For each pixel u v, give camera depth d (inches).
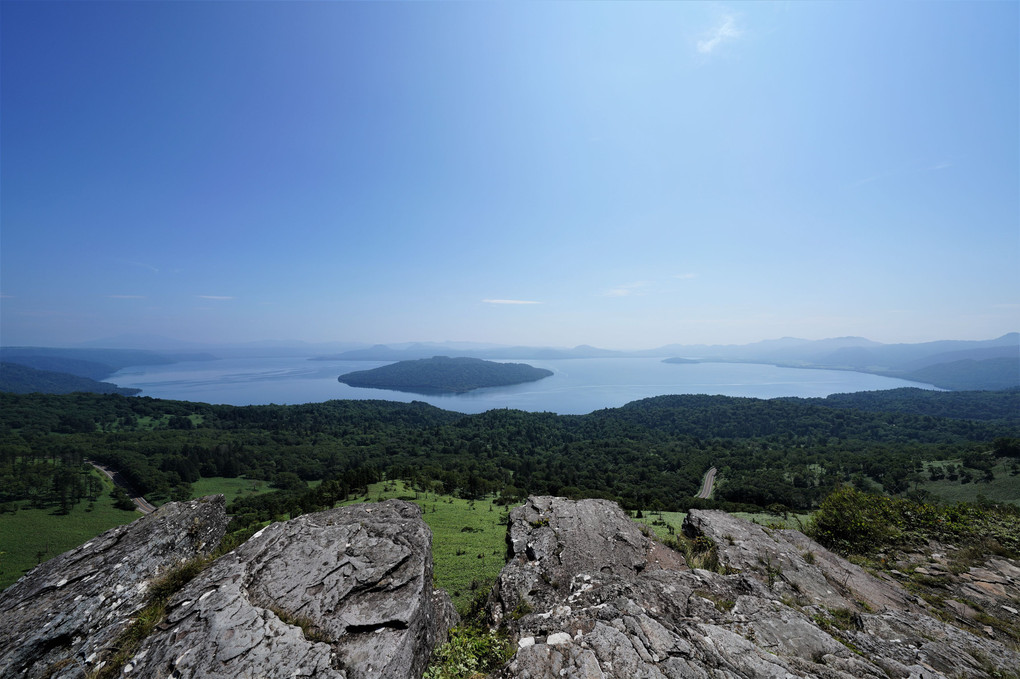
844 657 222.4
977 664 228.1
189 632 213.3
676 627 236.4
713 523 452.1
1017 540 418.6
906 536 459.5
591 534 418.3
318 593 243.4
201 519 329.7
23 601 237.0
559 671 200.1
